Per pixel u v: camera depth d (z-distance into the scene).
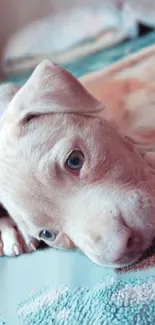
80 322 0.21
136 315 0.20
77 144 0.27
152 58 0.47
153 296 0.21
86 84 0.44
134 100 0.39
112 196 0.25
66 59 0.65
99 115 0.30
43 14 0.83
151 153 0.31
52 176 0.27
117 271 0.24
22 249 0.31
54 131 0.28
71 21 0.73
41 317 0.22
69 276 0.26
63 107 0.28
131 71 0.45
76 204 0.26
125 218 0.24
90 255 0.25
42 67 0.30
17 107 0.29
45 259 0.29
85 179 0.26
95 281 0.24
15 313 0.23
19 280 0.27
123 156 0.28
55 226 0.28
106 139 0.28
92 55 0.63
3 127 0.29
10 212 0.30
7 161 0.28
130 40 0.64
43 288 0.25
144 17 0.65
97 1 0.78
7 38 0.84
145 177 0.27
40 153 0.27
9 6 0.84
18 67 0.71
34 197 0.27
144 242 0.24
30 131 0.28
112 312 0.20
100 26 0.69
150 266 0.24
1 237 0.32
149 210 0.24
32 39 0.73
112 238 0.24
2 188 0.29
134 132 0.34
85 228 0.25
